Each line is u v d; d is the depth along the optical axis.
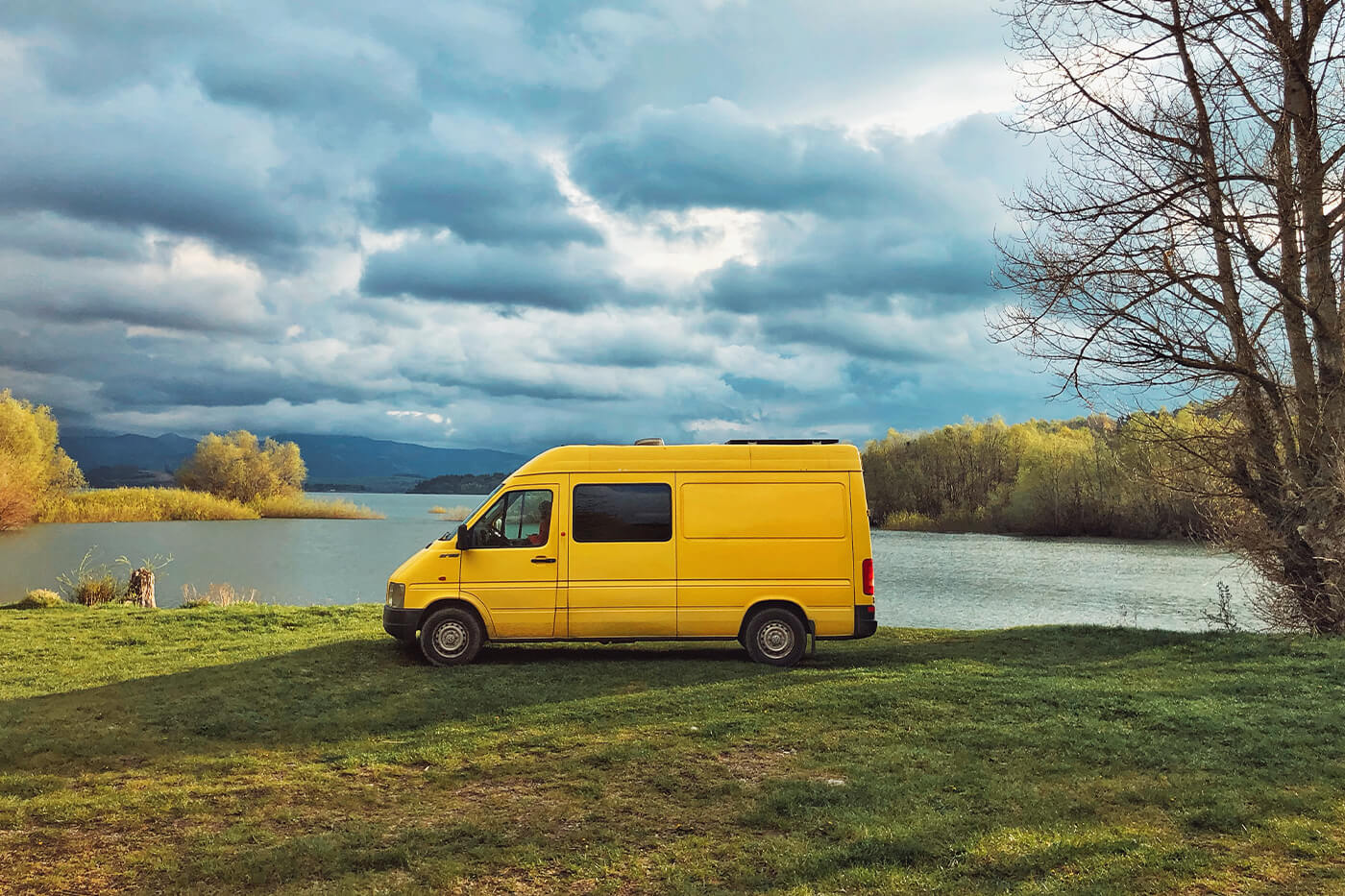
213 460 100.56
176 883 4.96
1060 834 5.51
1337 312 14.59
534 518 11.43
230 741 8.00
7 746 7.73
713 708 8.77
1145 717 8.28
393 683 10.23
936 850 5.30
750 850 5.38
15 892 4.83
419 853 5.36
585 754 7.31
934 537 75.50
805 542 11.38
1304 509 14.66
